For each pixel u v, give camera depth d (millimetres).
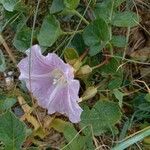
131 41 168
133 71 167
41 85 153
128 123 157
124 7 168
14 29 167
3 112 153
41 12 166
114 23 155
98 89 160
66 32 158
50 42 153
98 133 152
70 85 143
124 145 144
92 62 159
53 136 158
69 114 147
